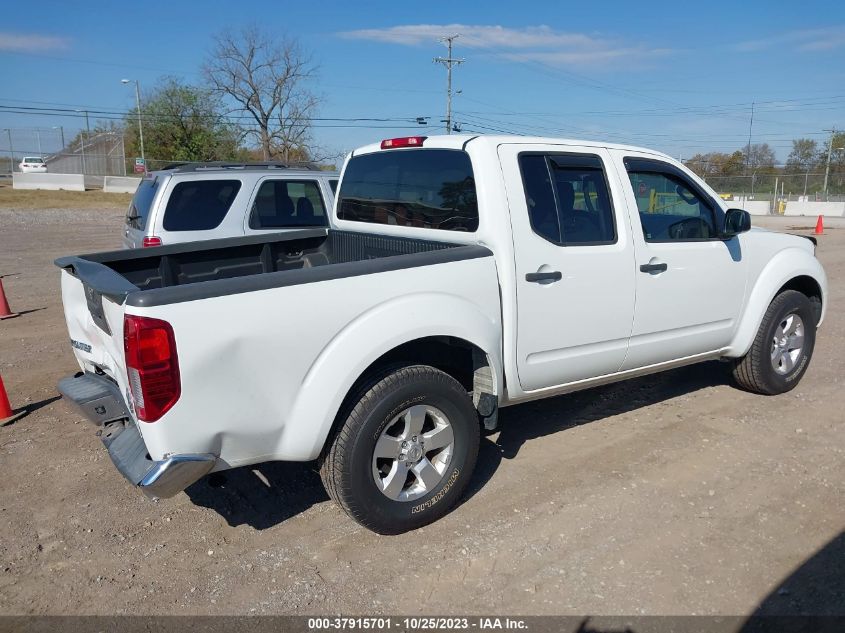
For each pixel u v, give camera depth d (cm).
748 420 509
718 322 504
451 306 365
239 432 315
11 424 517
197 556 350
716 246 489
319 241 535
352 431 338
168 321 290
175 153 5731
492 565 337
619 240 436
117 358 335
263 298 312
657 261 455
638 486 411
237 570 338
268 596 318
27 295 1049
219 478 359
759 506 386
